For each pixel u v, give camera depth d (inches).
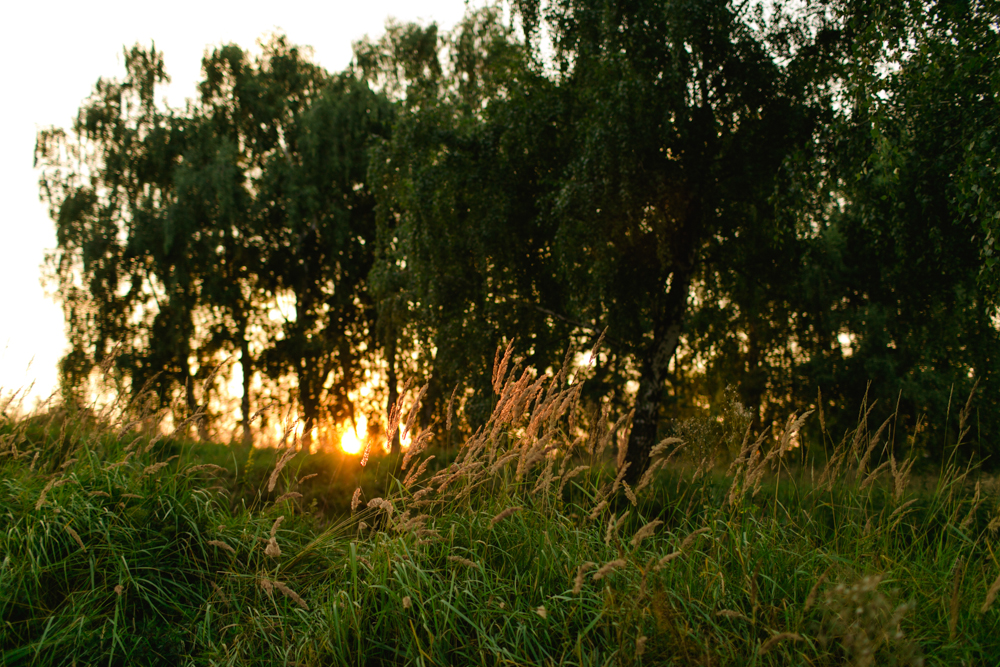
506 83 534.0
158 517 170.4
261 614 145.3
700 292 572.4
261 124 881.5
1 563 142.7
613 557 140.8
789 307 534.3
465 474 154.9
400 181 566.3
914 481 192.2
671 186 405.4
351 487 244.1
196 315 858.1
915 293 374.9
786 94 398.0
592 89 427.8
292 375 893.8
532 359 486.3
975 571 134.7
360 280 901.8
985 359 378.6
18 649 125.0
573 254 439.2
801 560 139.6
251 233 823.1
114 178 844.0
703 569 135.9
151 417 215.3
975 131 255.3
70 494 166.9
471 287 515.5
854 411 523.5
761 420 527.8
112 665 129.2
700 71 406.3
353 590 135.6
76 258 818.2
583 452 172.4
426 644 125.0
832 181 373.4
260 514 180.4
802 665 107.7
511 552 148.6
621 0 413.1
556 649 122.2
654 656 115.8
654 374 455.5
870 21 299.6
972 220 257.8
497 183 494.6
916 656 99.9
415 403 154.9
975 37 260.7
